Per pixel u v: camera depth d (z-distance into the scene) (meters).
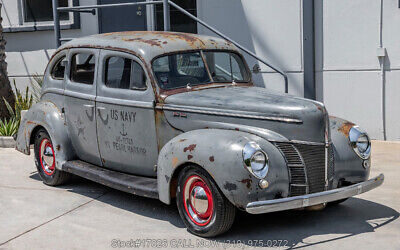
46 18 11.35
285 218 5.48
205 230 4.89
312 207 4.88
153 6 10.59
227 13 10.11
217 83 5.98
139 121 5.69
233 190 4.57
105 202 6.19
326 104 9.59
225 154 4.62
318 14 9.45
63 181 6.84
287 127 4.88
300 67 9.64
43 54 11.36
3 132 9.52
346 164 5.29
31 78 11.49
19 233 5.22
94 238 5.05
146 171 5.80
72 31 11.15
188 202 5.05
